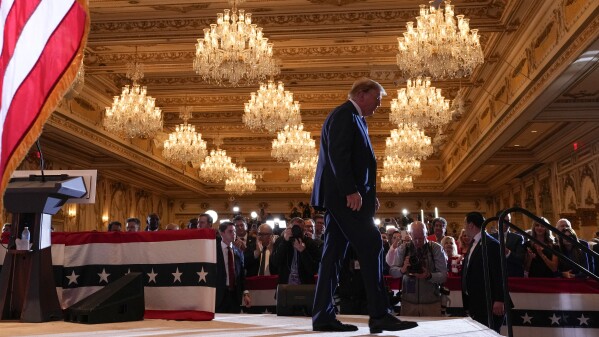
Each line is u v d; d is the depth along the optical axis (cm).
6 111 233
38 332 318
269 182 2839
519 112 1208
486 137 1566
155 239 456
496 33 1190
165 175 2222
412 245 570
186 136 1691
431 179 2694
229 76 1022
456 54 943
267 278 736
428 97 1235
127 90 1337
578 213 1434
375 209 326
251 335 302
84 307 381
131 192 2492
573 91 1148
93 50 1352
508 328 398
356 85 335
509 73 1312
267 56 1022
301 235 598
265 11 1142
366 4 1112
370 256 309
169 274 446
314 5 1121
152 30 1194
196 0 1102
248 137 2292
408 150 1563
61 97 227
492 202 2802
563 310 619
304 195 2897
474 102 1712
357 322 405
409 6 1112
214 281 436
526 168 2003
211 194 2859
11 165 226
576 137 1450
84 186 423
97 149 1672
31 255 394
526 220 2138
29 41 237
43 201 393
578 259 681
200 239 446
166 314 429
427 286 559
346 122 315
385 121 2052
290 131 1680
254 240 828
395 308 643
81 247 462
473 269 541
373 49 1367
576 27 848
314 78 1561
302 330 330
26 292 387
